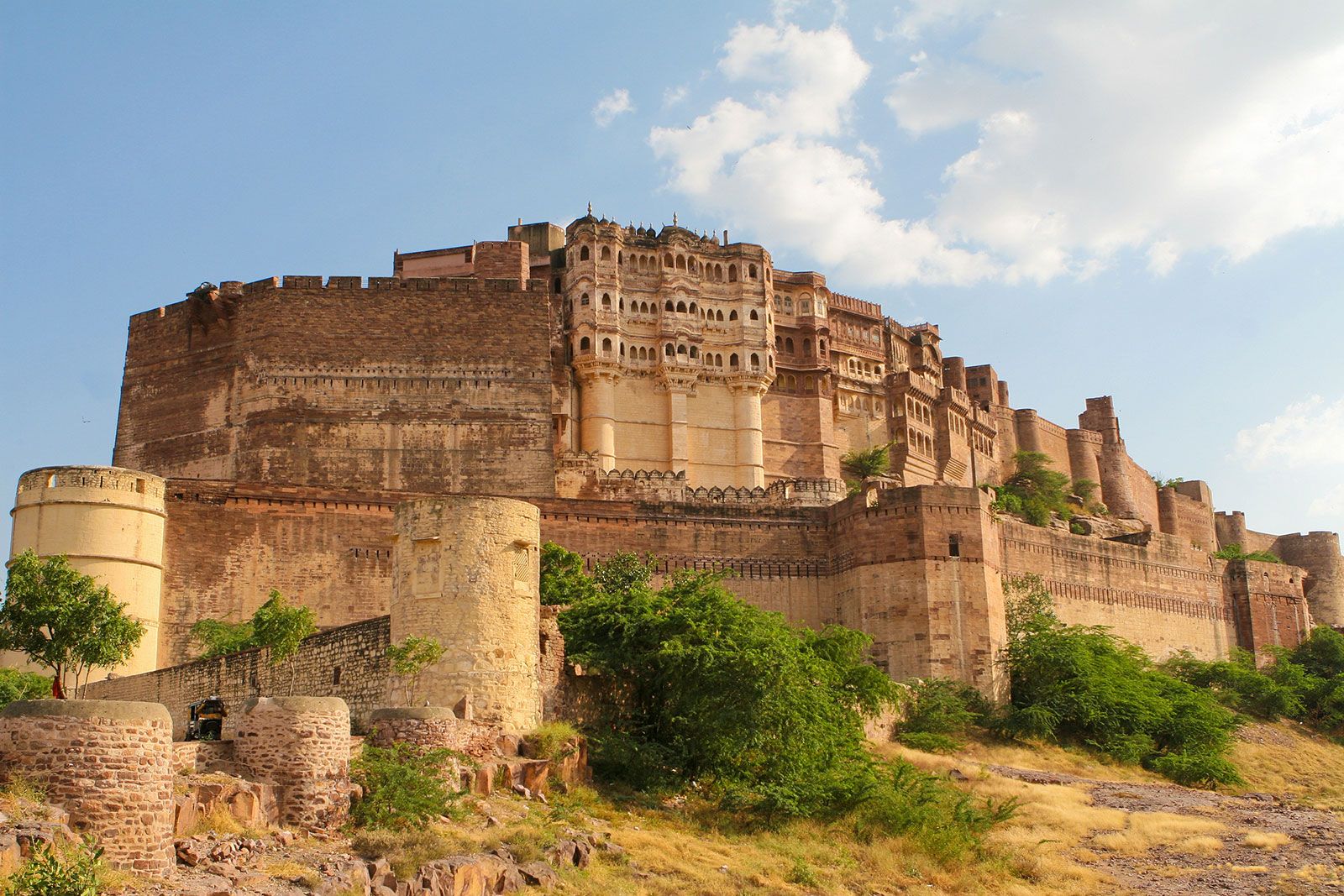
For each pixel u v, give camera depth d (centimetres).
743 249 9950
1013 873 3634
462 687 3422
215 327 7781
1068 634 6306
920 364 11469
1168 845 4003
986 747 5516
